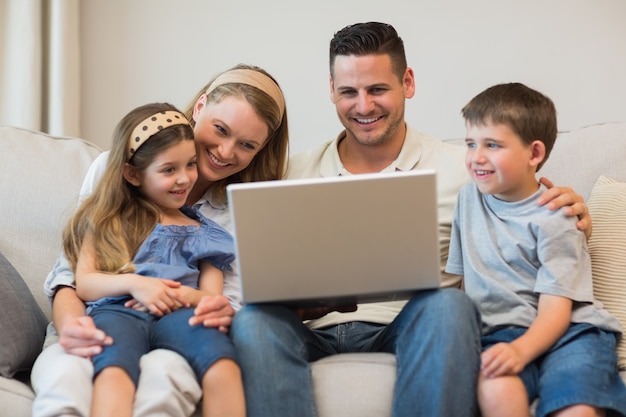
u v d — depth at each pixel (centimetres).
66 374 150
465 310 155
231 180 206
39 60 258
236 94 192
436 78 271
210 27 273
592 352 157
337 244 151
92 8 271
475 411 155
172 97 274
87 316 172
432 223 150
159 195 186
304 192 147
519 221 172
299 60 272
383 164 208
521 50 269
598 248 181
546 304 164
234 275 190
